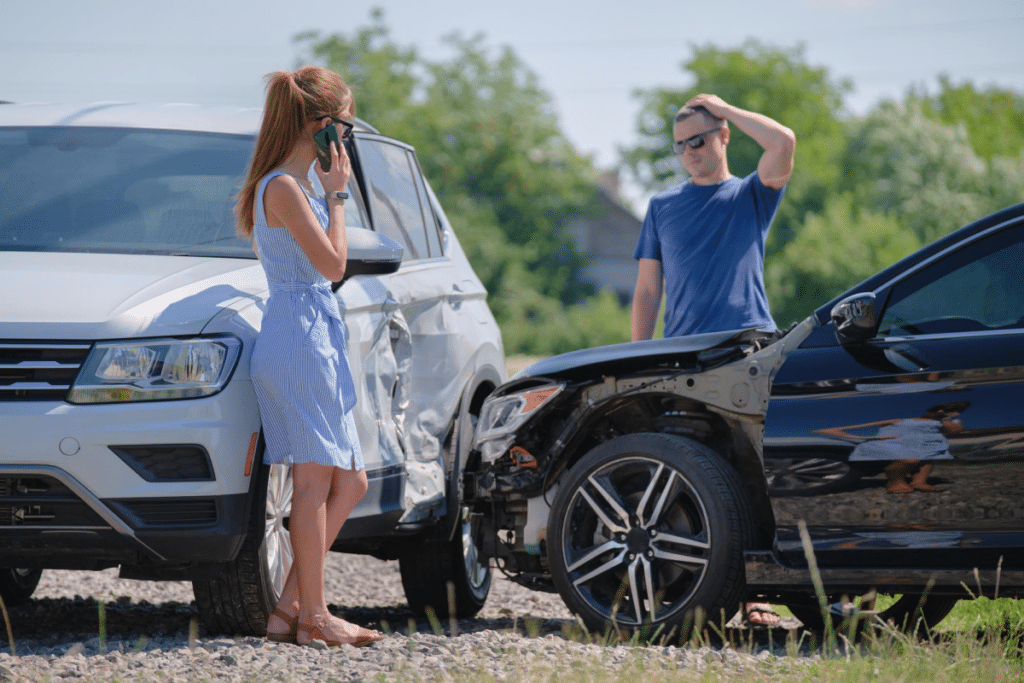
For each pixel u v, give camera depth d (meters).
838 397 17.28
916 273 17.56
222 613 17.84
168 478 16.53
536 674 14.67
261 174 17.27
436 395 22.31
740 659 15.81
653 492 18.28
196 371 16.72
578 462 19.03
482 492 20.55
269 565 18.02
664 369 19.09
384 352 20.14
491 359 25.16
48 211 20.22
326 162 17.30
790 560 17.31
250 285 18.41
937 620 20.52
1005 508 16.22
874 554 16.88
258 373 16.84
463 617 23.62
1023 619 18.89
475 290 25.50
